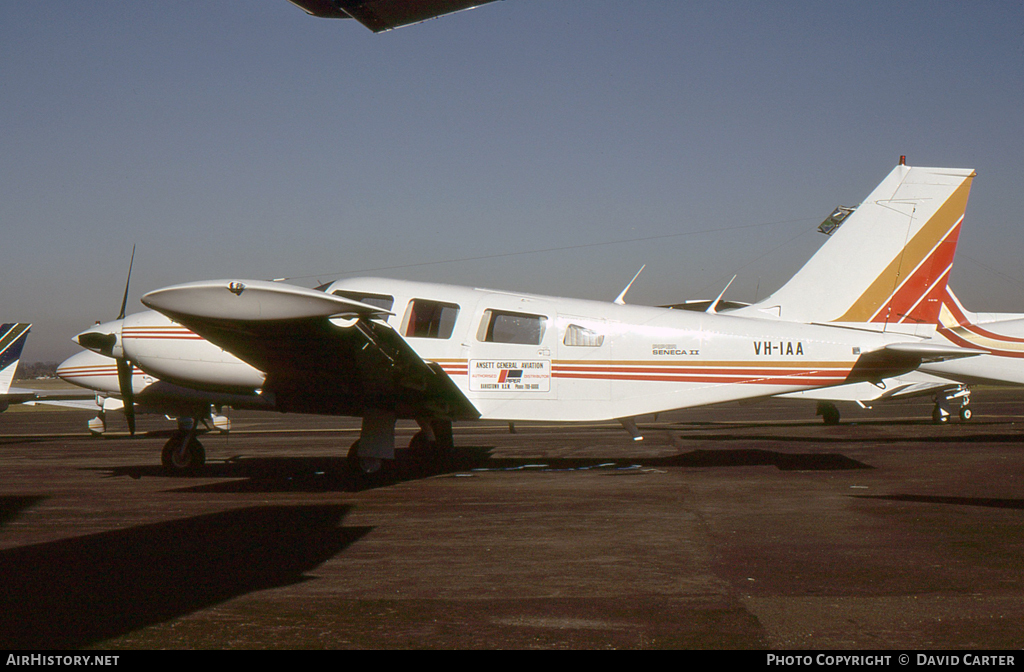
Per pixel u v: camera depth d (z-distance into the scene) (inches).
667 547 200.5
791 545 201.0
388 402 351.6
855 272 386.0
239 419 1021.2
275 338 288.8
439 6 225.9
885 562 181.6
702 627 137.1
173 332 358.9
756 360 364.8
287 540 213.0
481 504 272.5
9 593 160.2
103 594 159.5
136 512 260.2
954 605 148.2
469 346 363.6
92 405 848.9
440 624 140.0
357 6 224.8
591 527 228.2
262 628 137.9
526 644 129.3
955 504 261.1
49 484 340.2
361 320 271.1
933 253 384.5
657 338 363.6
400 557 191.9
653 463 398.9
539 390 361.1
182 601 154.4
